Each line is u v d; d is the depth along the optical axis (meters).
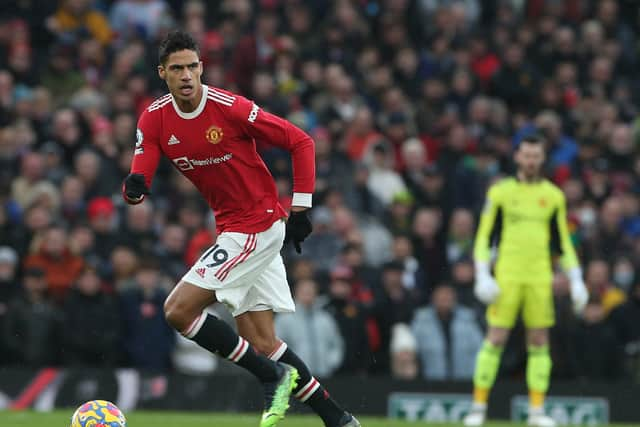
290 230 24.33
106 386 41.72
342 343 43.09
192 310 23.80
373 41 62.78
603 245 51.91
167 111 23.97
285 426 33.66
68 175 49.81
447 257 50.06
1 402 41.16
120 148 50.22
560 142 58.94
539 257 36.94
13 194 48.03
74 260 44.50
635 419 42.81
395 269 44.88
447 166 55.88
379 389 42.19
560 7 68.81
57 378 41.47
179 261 45.66
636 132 60.56
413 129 58.41
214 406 42.09
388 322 44.28
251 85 55.19
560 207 37.25
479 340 44.25
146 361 42.44
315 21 64.12
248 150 24.22
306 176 24.23
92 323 42.16
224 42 58.41
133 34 57.56
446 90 60.50
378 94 58.97
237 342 23.91
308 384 24.81
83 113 51.88
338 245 48.53
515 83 61.75
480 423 37.12
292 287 45.31
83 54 56.12
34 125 51.62
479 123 59.06
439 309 44.12
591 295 46.56
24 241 45.09
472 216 53.00
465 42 63.94
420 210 50.25
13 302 42.19
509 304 36.94
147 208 46.50
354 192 52.09
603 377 45.12
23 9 57.94
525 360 45.09
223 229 24.52
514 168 55.66
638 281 48.72
